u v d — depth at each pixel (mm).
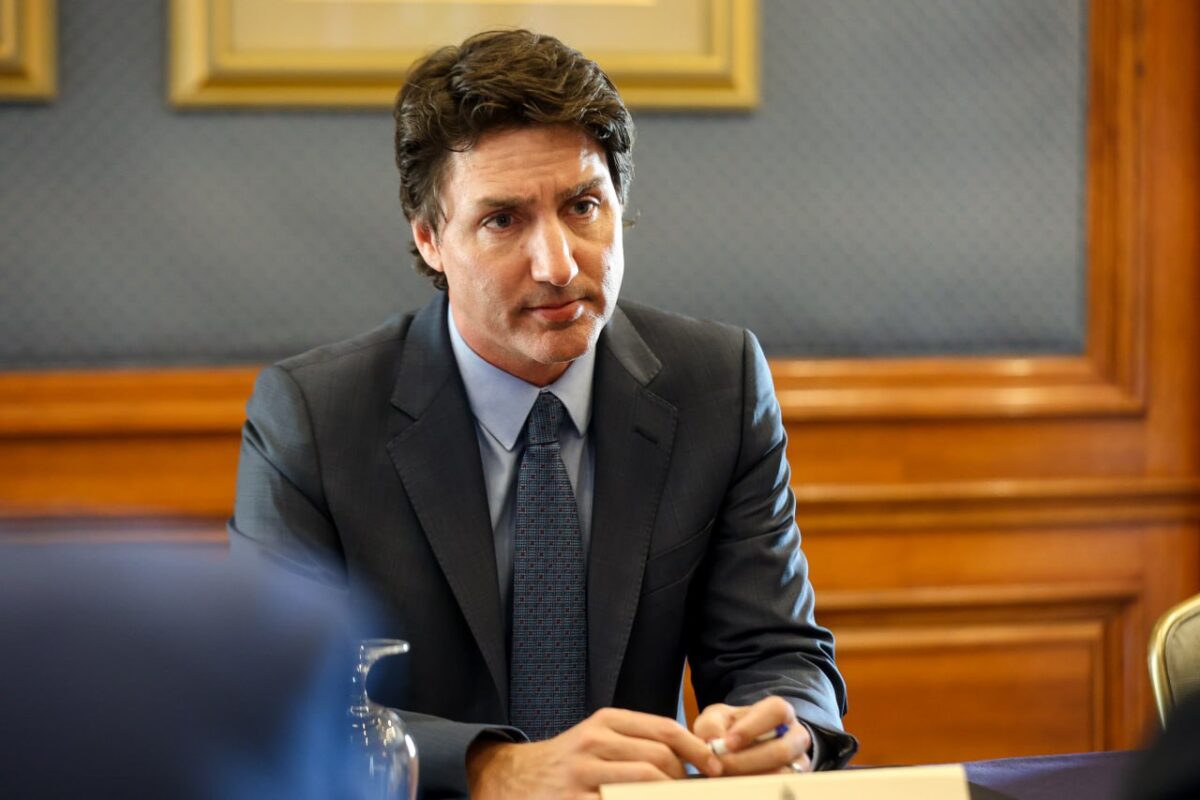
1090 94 7727
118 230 7176
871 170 7617
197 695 1285
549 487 4066
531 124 3750
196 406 7156
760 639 4160
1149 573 7766
